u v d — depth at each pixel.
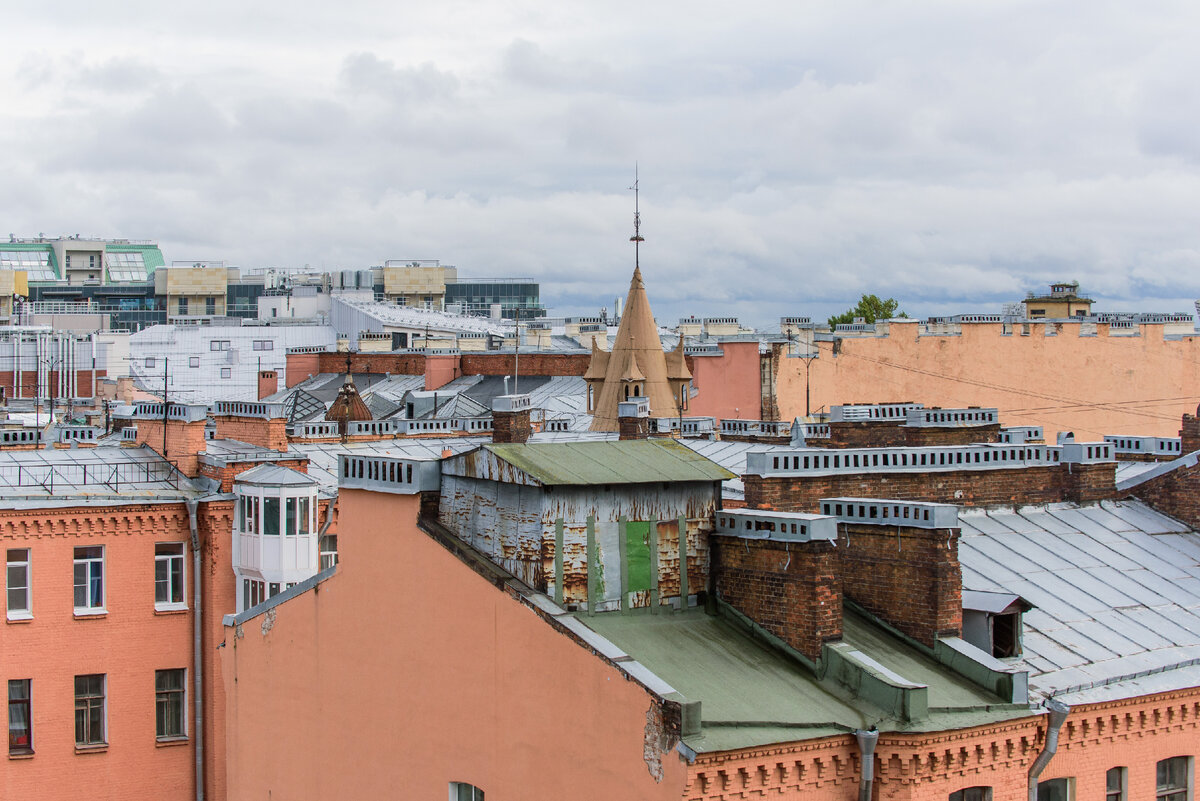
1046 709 28.55
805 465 34.66
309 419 89.81
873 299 143.88
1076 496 39.84
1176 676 31.78
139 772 46.66
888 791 26.16
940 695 27.69
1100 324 99.56
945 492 37.50
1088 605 34.25
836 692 27.23
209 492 48.66
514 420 53.31
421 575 29.83
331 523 48.44
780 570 28.34
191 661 47.50
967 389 96.56
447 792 29.05
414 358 112.19
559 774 26.67
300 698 32.78
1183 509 40.12
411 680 29.95
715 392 91.38
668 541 29.16
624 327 85.12
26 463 49.44
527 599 27.50
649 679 25.33
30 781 45.22
